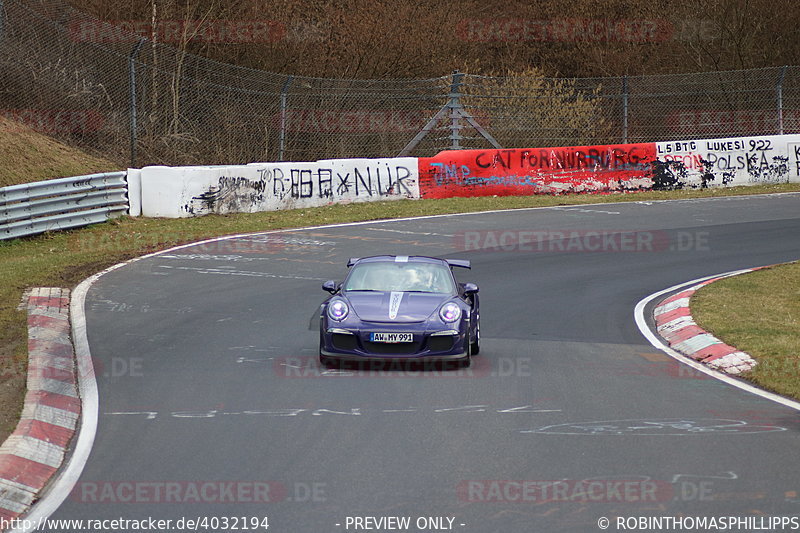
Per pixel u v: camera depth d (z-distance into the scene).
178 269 60.28
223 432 28.72
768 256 66.62
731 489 23.50
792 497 22.89
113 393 33.59
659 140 118.75
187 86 113.50
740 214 85.88
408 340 36.78
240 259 64.12
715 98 127.00
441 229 78.00
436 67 133.25
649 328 46.03
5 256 66.88
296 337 43.00
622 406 31.88
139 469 25.42
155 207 83.56
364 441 27.72
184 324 45.38
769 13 138.75
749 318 45.94
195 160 106.81
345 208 89.94
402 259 43.66
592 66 149.75
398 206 91.31
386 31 127.81
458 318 37.69
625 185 101.94
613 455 26.34
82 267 60.31
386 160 95.62
